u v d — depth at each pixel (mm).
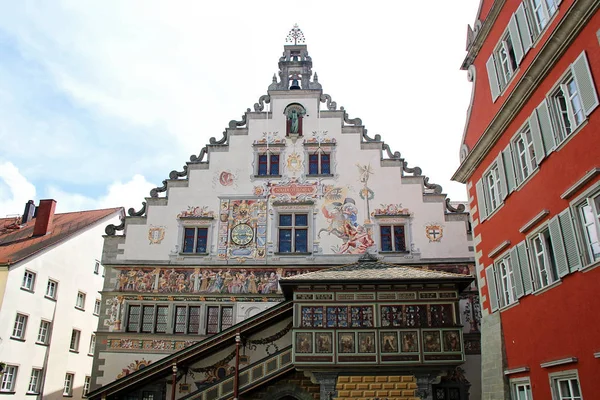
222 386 23281
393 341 22484
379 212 28469
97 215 42375
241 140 30203
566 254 14070
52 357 34781
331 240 28047
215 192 29219
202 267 27750
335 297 23344
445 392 24891
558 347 14461
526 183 16625
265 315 24016
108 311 27109
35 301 33281
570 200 14000
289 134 30141
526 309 16438
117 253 28141
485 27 19672
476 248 20969
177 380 25328
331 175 29219
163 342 26438
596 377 12688
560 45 14266
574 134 13820
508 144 17984
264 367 23297
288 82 31422
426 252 27625
